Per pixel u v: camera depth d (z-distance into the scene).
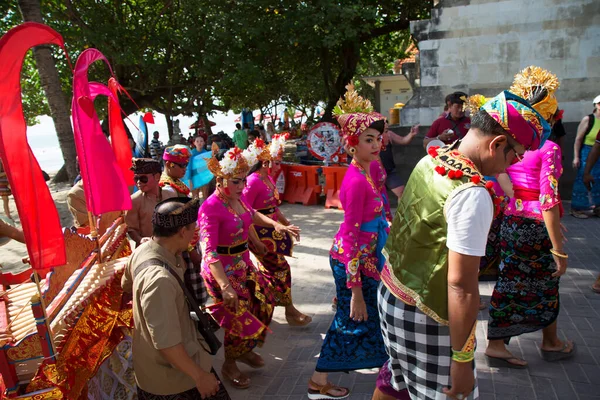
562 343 3.76
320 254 6.93
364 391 3.53
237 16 15.38
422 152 9.31
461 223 1.93
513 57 8.83
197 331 2.66
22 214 2.06
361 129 3.12
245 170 3.61
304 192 10.41
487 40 8.90
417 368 2.24
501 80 8.96
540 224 3.35
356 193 3.09
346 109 3.35
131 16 17.73
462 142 2.15
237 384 3.72
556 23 8.49
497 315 3.61
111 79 3.60
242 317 3.62
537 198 3.37
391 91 30.23
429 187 2.09
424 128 9.28
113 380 3.25
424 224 2.09
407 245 2.17
